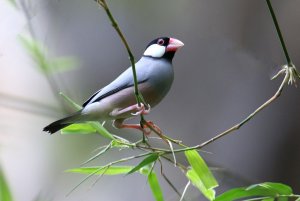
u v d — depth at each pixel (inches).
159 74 264.1
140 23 462.0
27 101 312.3
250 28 424.2
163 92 270.2
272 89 408.5
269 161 395.5
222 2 433.1
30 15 276.5
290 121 398.0
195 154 218.8
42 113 310.0
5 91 441.1
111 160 443.8
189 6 447.5
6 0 279.1
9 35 302.2
